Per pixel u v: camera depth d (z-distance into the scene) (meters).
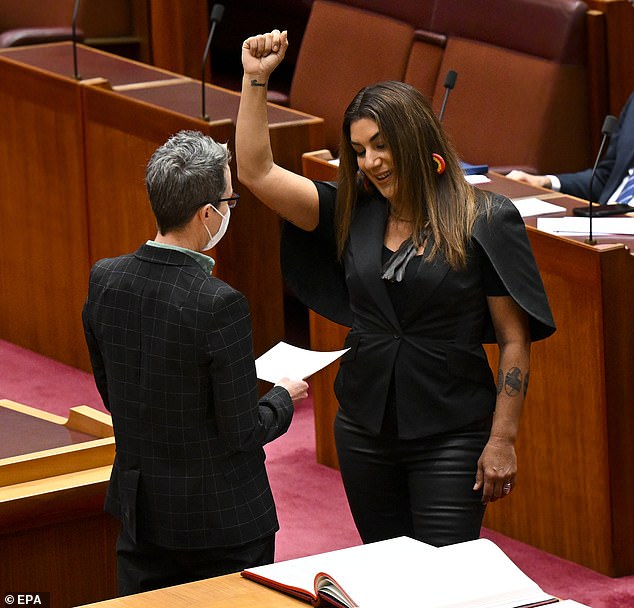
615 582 16.36
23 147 24.67
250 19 33.25
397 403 12.22
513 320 12.09
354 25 26.52
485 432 12.35
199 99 22.84
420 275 11.95
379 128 11.80
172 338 10.88
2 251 25.70
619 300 15.80
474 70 24.11
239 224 21.80
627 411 16.17
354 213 12.52
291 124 22.09
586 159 23.62
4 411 15.13
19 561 12.88
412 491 12.43
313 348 20.16
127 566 11.72
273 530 11.48
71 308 24.61
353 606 8.89
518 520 17.50
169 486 11.16
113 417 11.47
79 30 29.59
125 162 22.75
